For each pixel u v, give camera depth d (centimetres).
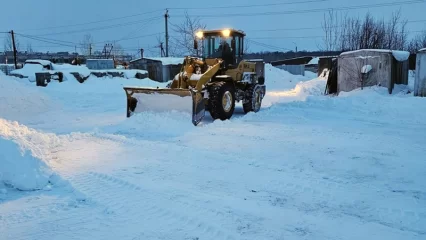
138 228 378
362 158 620
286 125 930
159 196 459
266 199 448
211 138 781
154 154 655
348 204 432
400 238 353
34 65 2244
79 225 387
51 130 944
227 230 369
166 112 943
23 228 383
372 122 977
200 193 468
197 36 1145
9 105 1252
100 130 875
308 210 417
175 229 375
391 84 1510
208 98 1010
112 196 462
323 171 554
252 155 644
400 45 2344
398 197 452
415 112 1073
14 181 490
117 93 1814
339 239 352
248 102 1201
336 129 876
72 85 1930
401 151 664
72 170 568
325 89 1825
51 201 453
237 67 1142
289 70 3628
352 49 2411
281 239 352
